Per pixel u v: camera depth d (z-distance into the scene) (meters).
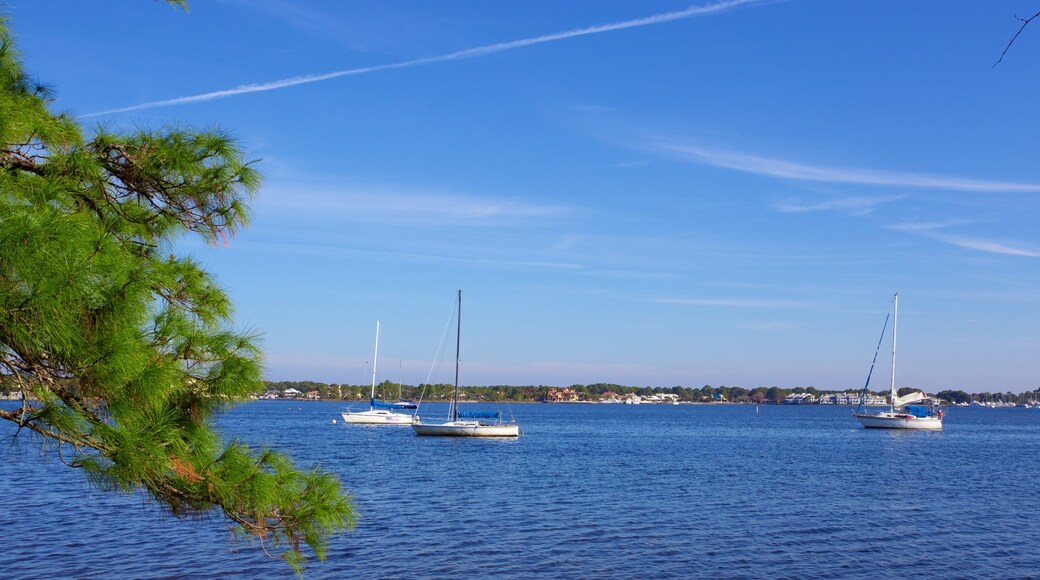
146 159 6.46
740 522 31.58
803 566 24.11
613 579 22.28
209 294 6.86
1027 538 28.89
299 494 7.08
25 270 4.70
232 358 6.32
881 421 119.38
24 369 5.33
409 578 21.81
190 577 21.31
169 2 6.52
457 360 87.88
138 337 5.73
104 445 5.70
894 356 119.12
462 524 30.00
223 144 6.70
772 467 57.78
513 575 22.44
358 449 70.25
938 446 88.06
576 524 30.47
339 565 22.97
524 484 43.78
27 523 27.88
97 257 5.16
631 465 57.66
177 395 6.29
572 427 134.38
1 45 6.24
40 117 5.99
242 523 6.71
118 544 24.77
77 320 5.12
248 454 6.83
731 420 185.38
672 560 24.61
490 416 92.25
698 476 49.88
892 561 24.94
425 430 86.25
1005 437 111.44
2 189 5.21
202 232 6.95
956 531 30.23
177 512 6.62
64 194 5.66
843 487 44.72
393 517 31.31
